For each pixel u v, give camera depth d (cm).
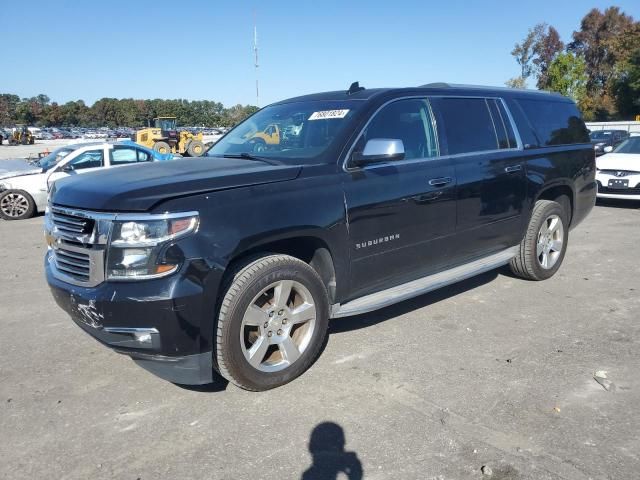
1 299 562
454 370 378
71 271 326
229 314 322
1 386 369
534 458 278
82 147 1193
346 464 278
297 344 368
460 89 500
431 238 442
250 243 326
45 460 286
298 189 354
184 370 320
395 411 326
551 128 583
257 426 313
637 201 1198
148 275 298
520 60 7088
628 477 262
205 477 270
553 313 488
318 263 384
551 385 354
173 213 300
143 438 304
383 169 406
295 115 455
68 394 356
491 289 561
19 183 1145
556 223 578
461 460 278
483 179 480
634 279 590
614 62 7275
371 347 419
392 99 434
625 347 412
